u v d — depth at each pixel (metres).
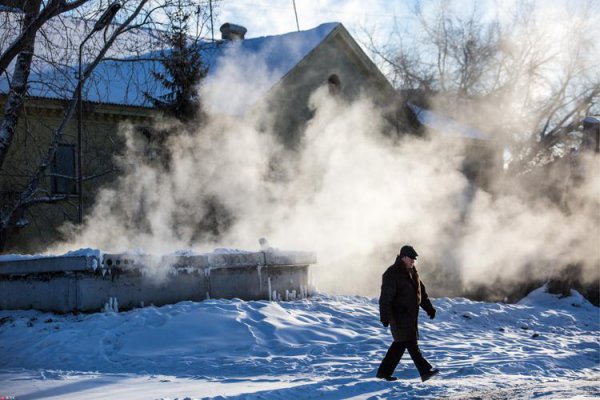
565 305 30.34
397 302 10.85
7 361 14.28
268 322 16.36
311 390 9.53
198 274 19.08
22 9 21.67
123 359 13.93
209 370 12.62
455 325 20.31
